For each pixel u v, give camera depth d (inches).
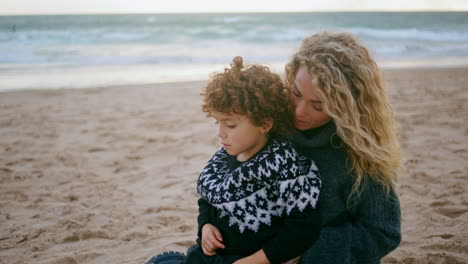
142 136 256.8
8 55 769.6
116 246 130.0
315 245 62.1
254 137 61.1
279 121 61.6
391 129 63.6
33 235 136.3
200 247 68.1
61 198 167.2
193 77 547.5
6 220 147.4
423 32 1371.8
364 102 60.2
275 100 59.6
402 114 299.0
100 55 789.9
